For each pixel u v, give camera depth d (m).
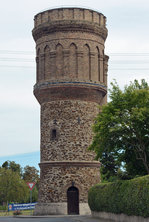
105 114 29.75
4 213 58.88
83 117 41.84
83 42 42.78
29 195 81.44
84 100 42.28
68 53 42.31
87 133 41.69
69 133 41.28
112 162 52.78
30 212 50.59
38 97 44.06
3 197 73.69
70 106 41.78
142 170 32.31
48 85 42.03
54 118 41.94
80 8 43.22
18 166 102.81
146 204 21.14
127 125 29.08
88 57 43.00
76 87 41.56
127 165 32.44
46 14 43.62
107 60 52.66
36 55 45.16
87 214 40.00
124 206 25.11
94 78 42.88
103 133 30.38
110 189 28.70
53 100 42.34
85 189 40.53
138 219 22.81
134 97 29.78
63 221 29.44
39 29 43.78
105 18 46.03
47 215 40.19
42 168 42.00
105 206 29.81
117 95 30.31
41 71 43.50
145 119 29.50
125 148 31.80
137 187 22.83
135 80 31.89
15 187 73.31
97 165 41.94
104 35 45.03
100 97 43.78
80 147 41.16
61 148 41.09
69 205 40.34
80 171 40.75
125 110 29.83
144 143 30.84
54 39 42.84
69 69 42.16
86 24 42.78
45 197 40.91
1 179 73.44
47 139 42.00
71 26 42.53
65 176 40.50
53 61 42.59
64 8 43.03
